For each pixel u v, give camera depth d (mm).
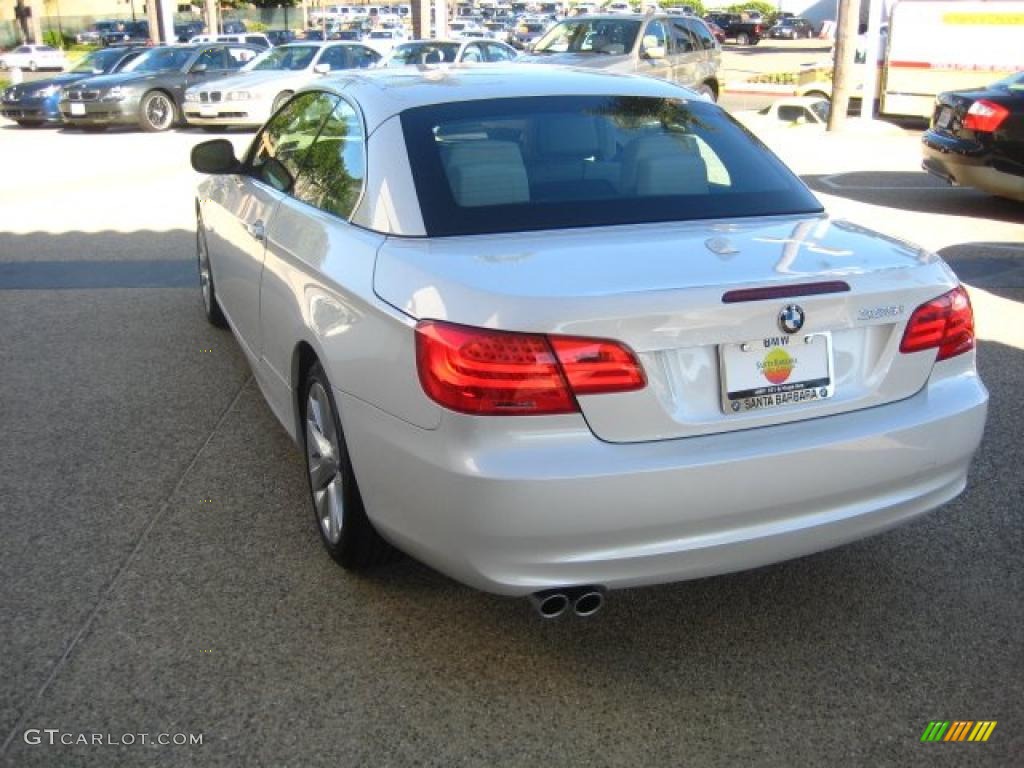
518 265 2887
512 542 2689
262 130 5105
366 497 3150
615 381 2674
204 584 3541
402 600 3467
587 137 3650
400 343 2865
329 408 3488
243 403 5219
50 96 19359
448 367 2693
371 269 3139
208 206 5707
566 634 3293
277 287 3961
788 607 3457
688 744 2799
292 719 2879
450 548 2803
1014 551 3799
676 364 2766
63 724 2836
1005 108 9508
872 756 2754
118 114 18172
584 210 3350
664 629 3332
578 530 2682
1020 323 6473
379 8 72812
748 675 3096
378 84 3980
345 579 3584
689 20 17016
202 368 5738
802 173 12750
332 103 4234
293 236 3865
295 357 3756
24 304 7062
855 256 3094
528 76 4121
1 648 3164
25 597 3443
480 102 3742
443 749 2773
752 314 2783
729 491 2775
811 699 2986
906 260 3137
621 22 15664
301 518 4016
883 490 3029
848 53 16453
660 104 3982
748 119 19172
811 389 2910
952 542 3867
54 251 8633
